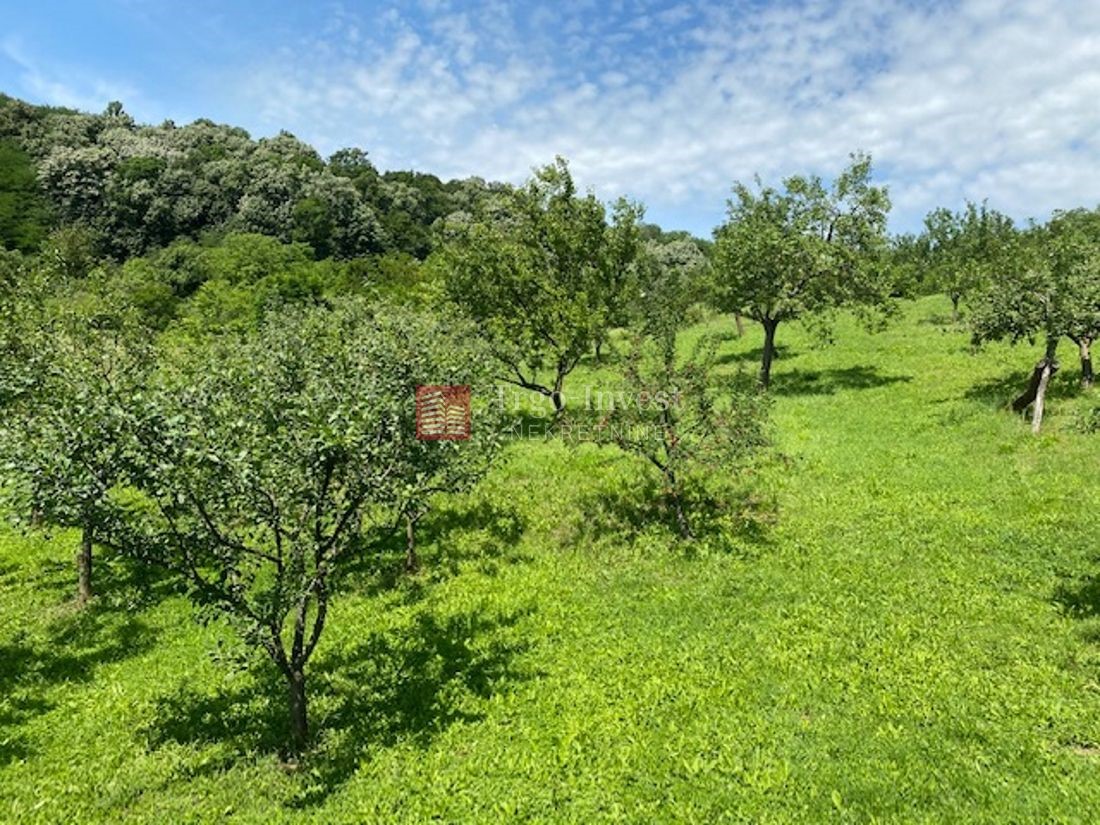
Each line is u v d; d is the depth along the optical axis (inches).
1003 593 505.4
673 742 364.8
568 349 953.5
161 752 392.5
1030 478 701.3
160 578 644.7
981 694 385.7
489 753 368.2
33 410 410.3
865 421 972.6
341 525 366.6
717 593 547.5
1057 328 805.9
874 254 1294.3
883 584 534.3
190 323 1239.5
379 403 358.3
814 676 417.1
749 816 307.7
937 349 1395.2
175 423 322.3
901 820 296.8
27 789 360.5
